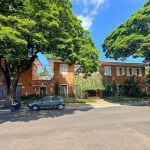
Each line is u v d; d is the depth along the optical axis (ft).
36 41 40.47
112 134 23.17
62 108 55.93
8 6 43.27
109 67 96.27
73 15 54.03
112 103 70.74
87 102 72.90
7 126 29.76
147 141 19.92
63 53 48.49
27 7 43.78
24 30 38.29
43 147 18.38
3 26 37.65
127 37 69.72
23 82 83.71
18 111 51.37
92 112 45.91
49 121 34.04
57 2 49.21
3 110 52.60
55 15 45.06
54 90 84.79
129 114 40.91
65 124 30.55
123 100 80.18
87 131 25.07
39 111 50.88
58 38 45.16
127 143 19.26
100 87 83.20
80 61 57.82
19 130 26.58
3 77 57.72
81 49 57.26
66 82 87.56
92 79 83.76
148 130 25.14
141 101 77.15
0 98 79.41
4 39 35.47
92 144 19.11
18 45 38.68
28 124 31.35
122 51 74.84
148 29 69.10
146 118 35.22
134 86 93.81
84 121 32.96
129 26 72.74
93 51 58.29
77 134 23.47
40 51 53.21
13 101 55.21
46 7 44.73
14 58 44.86
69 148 17.93
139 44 68.44
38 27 43.57
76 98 83.87
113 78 95.35
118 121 32.37
